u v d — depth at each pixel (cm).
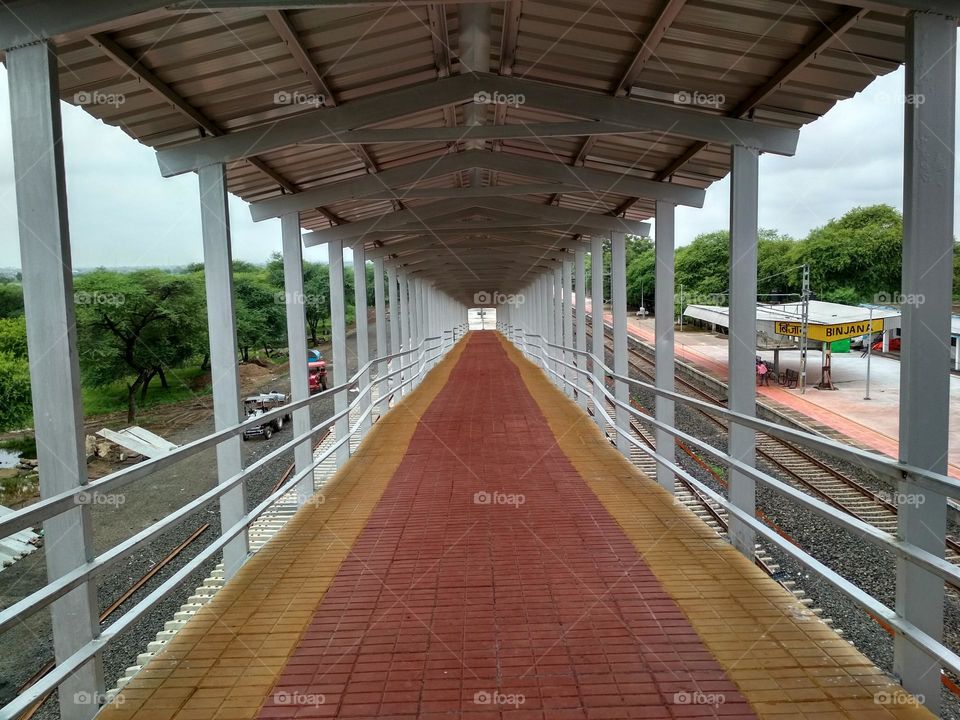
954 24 254
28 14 269
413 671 279
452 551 431
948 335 251
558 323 1686
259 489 1396
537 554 421
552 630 313
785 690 256
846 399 1931
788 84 430
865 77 413
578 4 378
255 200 721
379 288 1226
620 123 483
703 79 447
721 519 971
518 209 884
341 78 468
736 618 321
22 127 269
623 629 312
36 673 773
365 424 980
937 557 236
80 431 272
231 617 337
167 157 475
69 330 270
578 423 959
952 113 254
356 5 300
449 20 421
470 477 645
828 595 786
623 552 420
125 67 363
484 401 1220
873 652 660
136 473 286
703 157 610
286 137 477
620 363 915
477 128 500
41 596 223
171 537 1182
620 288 924
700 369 2497
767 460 1363
